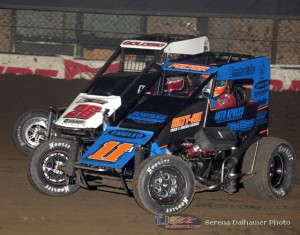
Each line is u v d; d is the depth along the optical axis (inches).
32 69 835.4
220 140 433.4
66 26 865.5
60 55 836.6
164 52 557.3
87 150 434.0
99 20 864.9
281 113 767.1
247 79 478.0
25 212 411.8
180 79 502.6
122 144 420.5
